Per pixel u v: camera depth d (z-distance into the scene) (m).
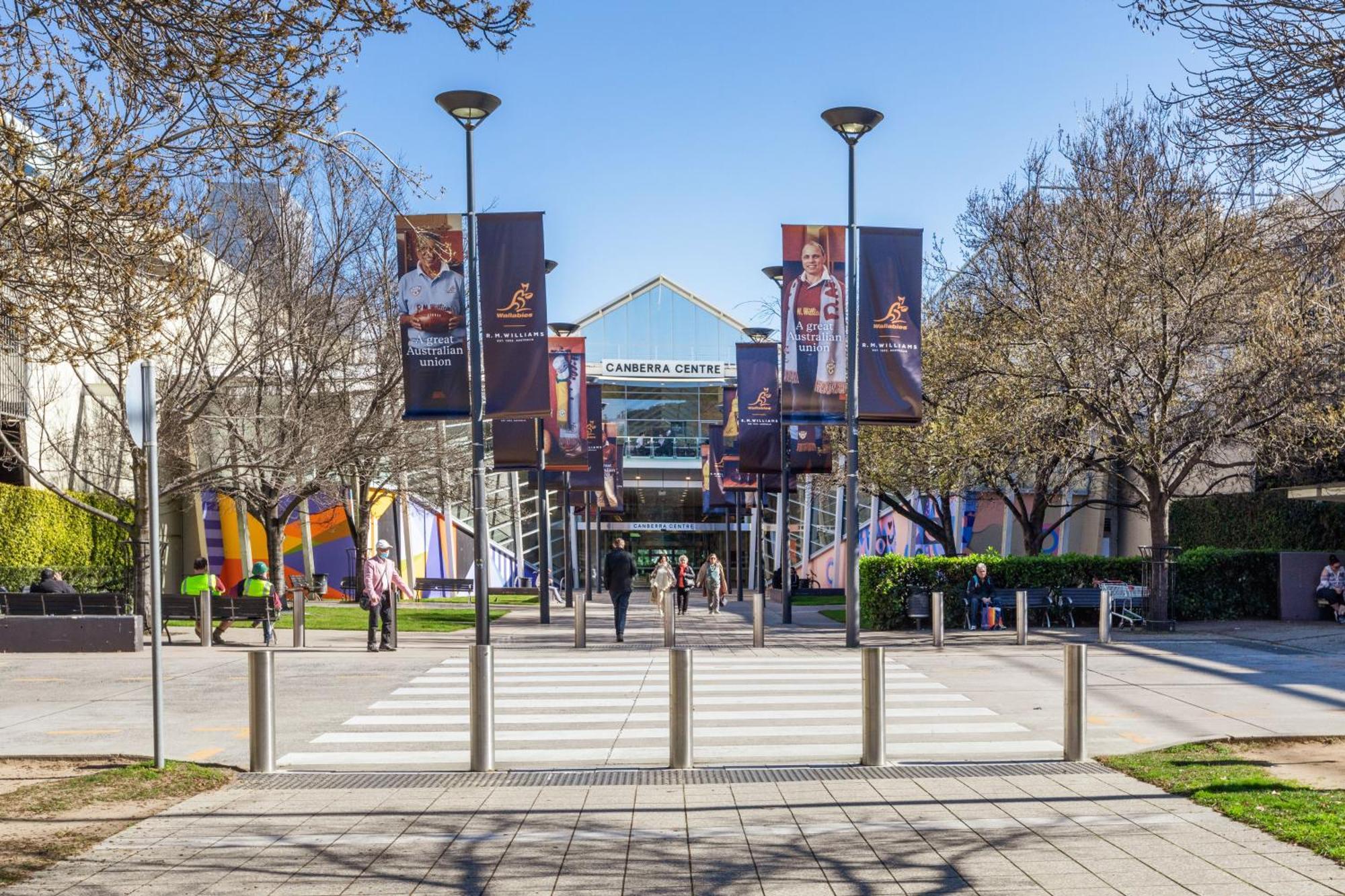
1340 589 24.22
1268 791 7.99
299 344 24.20
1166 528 22.38
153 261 8.95
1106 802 7.87
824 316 18.64
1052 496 28.25
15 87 7.32
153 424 9.16
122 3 6.62
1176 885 5.89
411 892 5.94
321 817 7.61
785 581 27.97
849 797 8.11
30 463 27.41
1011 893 5.81
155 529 9.16
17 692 14.26
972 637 21.34
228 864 6.47
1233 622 24.28
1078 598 23.11
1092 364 20.83
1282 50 7.79
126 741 10.83
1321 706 12.61
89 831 7.22
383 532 43.62
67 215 7.59
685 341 61.59
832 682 15.03
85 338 8.84
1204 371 22.00
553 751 10.42
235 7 6.72
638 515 63.19
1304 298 14.72
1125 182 22.34
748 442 28.52
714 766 9.62
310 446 24.73
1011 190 26.41
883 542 49.50
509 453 24.73
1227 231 19.05
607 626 26.28
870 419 18.59
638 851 6.71
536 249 17.88
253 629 23.62
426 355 17.62
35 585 21.53
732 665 17.02
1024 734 11.16
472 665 9.42
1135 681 14.65
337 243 25.11
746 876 6.18
